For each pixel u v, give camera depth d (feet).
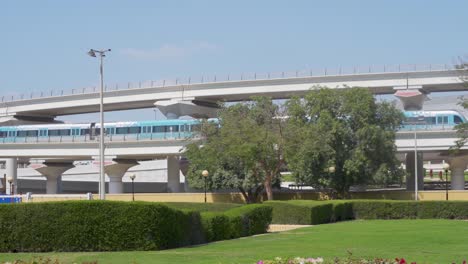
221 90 288.71
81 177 353.10
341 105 193.67
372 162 192.44
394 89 261.85
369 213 149.69
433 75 254.88
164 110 299.38
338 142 189.06
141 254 64.44
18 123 340.39
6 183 310.24
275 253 66.03
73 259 60.29
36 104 331.98
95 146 261.85
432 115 221.87
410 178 228.22
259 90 281.74
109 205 69.97
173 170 267.39
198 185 199.93
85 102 315.58
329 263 45.70
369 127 188.14
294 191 209.67
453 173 233.14
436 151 228.43
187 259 59.67
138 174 342.64
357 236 90.58
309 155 181.27
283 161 176.04
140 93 303.68
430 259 60.44
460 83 249.96
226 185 196.75
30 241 68.95
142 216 70.13
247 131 167.32
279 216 128.26
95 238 69.26
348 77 266.77
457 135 200.23
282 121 175.52
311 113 191.31
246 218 97.60
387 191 209.56
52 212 69.36
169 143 248.93
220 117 187.11
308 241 83.15
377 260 45.29
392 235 91.71
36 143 268.82
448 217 146.61
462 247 73.77
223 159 185.26
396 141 223.30
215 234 86.79
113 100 309.42
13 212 69.46
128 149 256.73
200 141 197.47
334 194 200.44
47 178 307.58
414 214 148.56
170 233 73.46
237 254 64.69
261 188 202.28
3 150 274.16
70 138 267.39
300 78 274.36
